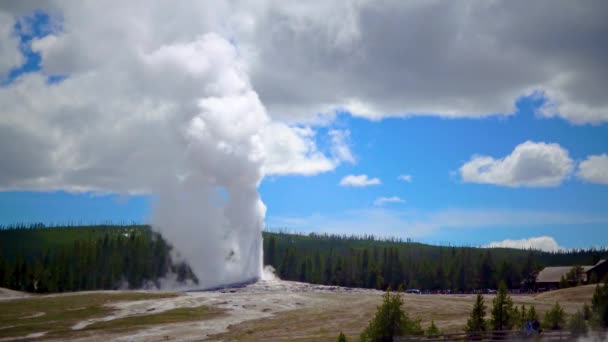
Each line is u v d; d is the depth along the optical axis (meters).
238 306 95.94
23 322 85.94
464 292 163.50
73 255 185.25
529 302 92.75
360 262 184.50
